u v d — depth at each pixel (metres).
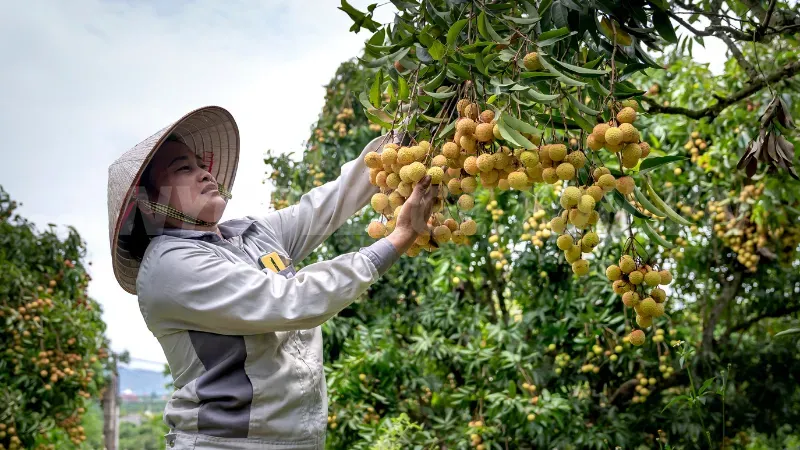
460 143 1.17
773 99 1.64
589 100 1.45
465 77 1.20
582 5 1.25
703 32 1.63
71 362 4.67
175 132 1.64
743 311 4.36
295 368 1.42
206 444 1.34
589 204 1.12
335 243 4.11
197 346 1.37
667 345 3.55
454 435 3.40
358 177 1.64
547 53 1.24
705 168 3.50
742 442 4.64
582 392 3.85
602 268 3.46
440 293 4.02
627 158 1.12
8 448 4.21
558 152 1.11
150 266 1.38
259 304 1.29
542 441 3.22
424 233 1.28
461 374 4.04
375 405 3.86
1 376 4.29
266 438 1.36
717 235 3.74
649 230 1.29
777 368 4.07
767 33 1.71
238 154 1.77
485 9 1.25
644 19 1.27
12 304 4.48
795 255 3.72
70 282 5.19
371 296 4.21
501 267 3.54
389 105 1.38
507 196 3.64
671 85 3.63
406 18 1.41
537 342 3.76
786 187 3.18
